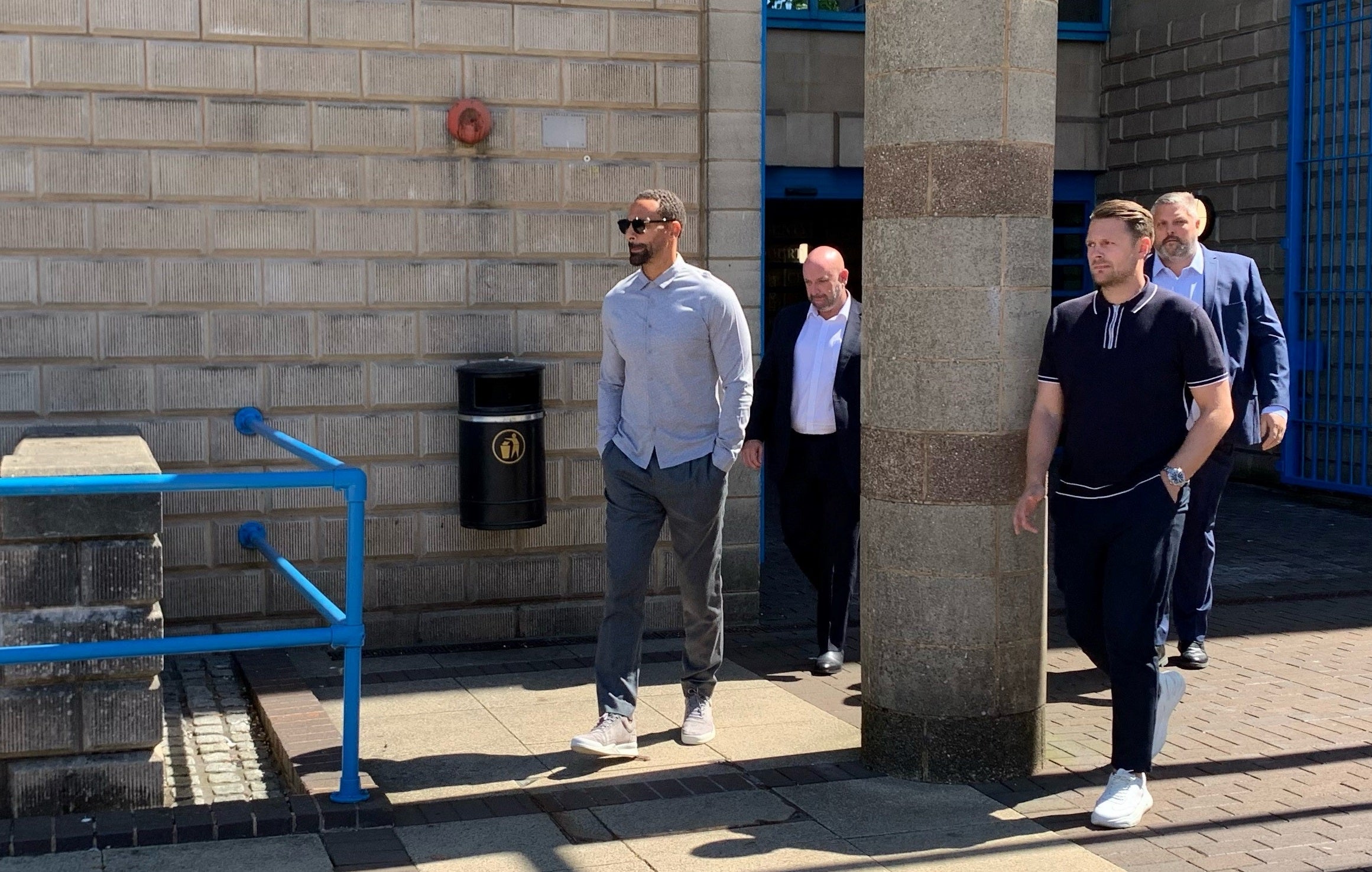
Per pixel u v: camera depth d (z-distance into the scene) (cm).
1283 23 1209
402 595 691
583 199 700
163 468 651
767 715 582
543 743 544
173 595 659
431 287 681
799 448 641
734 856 432
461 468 680
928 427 488
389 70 668
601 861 428
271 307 661
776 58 1296
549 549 711
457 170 681
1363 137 1141
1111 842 442
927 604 492
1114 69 1418
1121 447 455
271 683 603
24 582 450
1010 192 481
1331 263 1172
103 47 630
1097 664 491
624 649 527
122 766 462
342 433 675
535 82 689
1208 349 447
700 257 726
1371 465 1146
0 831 430
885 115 491
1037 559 500
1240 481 1272
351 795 459
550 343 700
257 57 650
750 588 744
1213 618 754
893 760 502
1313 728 558
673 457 520
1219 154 1288
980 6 474
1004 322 484
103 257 638
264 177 655
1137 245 452
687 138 715
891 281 494
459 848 437
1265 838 445
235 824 440
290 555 673
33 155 626
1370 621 743
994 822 460
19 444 541
